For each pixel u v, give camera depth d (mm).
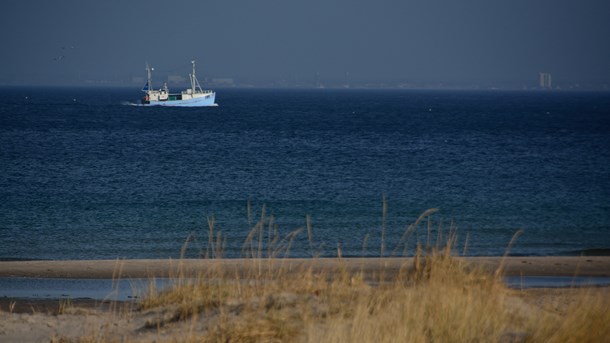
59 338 40281
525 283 65688
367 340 33625
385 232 95875
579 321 36688
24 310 53469
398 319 36031
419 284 44812
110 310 48812
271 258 55375
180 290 49688
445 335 35375
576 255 84688
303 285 46844
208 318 41812
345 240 90625
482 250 86438
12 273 70000
